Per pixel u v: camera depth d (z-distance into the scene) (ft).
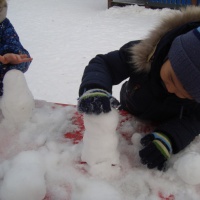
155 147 2.49
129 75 3.15
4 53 3.45
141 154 2.50
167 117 3.00
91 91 2.36
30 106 2.92
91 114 2.23
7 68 3.42
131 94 3.21
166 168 2.52
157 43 2.65
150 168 2.48
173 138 2.59
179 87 2.27
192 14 2.68
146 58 2.76
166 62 2.39
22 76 2.87
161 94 2.78
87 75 2.80
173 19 2.69
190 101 2.72
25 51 3.59
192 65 2.14
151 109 2.97
